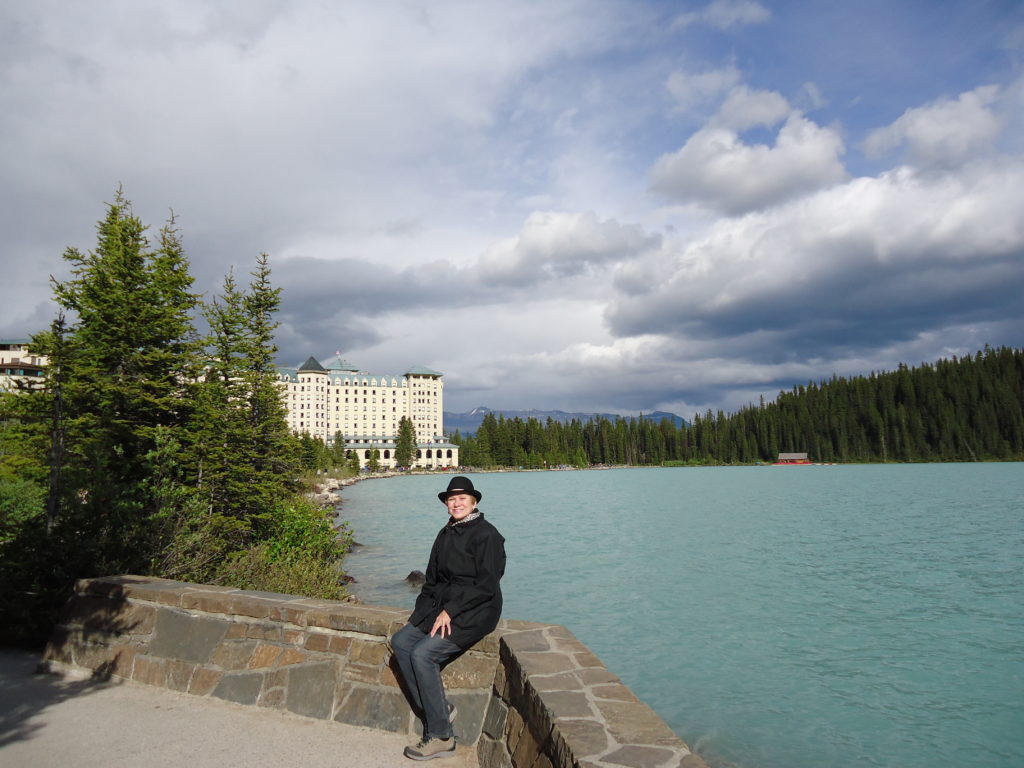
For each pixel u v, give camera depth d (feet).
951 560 90.68
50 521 30.35
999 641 51.96
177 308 63.41
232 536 62.23
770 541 113.60
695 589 72.54
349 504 221.25
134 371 60.18
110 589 23.99
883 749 33.53
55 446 33.63
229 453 63.98
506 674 16.51
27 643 27.63
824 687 42.19
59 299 58.65
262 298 73.00
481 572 16.65
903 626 56.75
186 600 22.12
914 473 429.38
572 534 128.26
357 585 72.02
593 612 61.93
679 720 37.22
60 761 16.11
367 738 17.57
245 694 20.04
